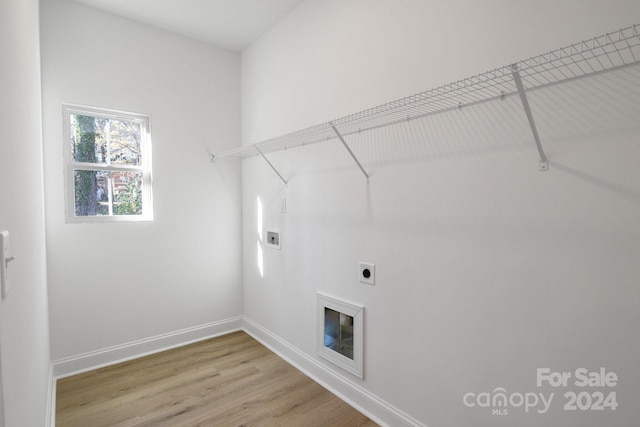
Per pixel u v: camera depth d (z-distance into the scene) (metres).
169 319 3.07
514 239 1.41
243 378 2.53
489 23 1.47
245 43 3.27
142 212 2.99
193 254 3.20
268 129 3.03
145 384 2.44
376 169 2.00
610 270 1.17
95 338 2.70
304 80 2.57
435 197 1.70
